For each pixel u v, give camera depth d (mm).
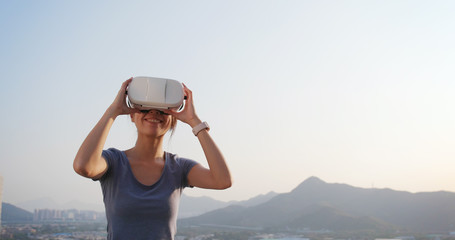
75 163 1751
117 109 1889
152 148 2029
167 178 1994
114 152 1981
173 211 1941
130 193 1876
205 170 2111
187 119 2027
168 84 1912
